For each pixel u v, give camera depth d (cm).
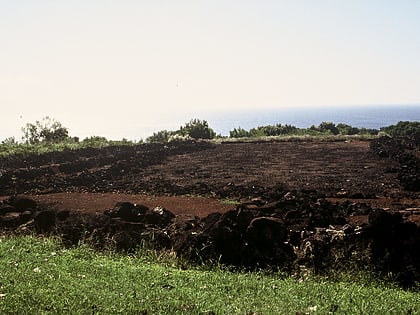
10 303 614
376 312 668
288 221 1062
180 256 973
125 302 647
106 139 3731
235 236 980
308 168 2081
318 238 967
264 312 637
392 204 1230
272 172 1980
